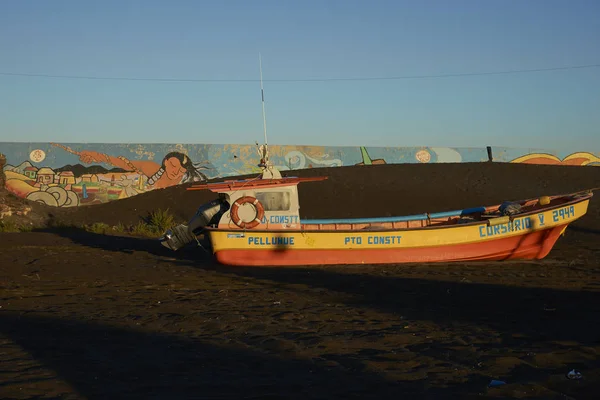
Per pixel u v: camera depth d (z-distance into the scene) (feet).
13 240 77.20
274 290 43.24
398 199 105.29
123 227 97.40
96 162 127.85
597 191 106.01
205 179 132.77
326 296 40.55
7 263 56.90
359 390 21.47
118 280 48.14
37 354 26.37
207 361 25.31
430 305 36.88
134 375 23.38
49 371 23.85
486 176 117.08
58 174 125.80
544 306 35.81
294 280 47.57
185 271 53.26
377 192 109.09
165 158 131.23
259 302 38.65
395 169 122.83
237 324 32.27
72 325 32.14
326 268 53.47
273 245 55.57
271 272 52.03
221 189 56.29
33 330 30.96
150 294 41.81
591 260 56.44
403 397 20.66
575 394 20.71
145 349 27.30
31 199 124.26
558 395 20.47
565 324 31.07
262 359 25.57
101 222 102.32
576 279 45.55
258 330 30.86
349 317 33.81
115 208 112.16
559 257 58.90
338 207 102.89
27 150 124.88
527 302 37.09
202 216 59.52
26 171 124.57
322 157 140.67
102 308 36.83
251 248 55.72
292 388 21.77
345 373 23.50
